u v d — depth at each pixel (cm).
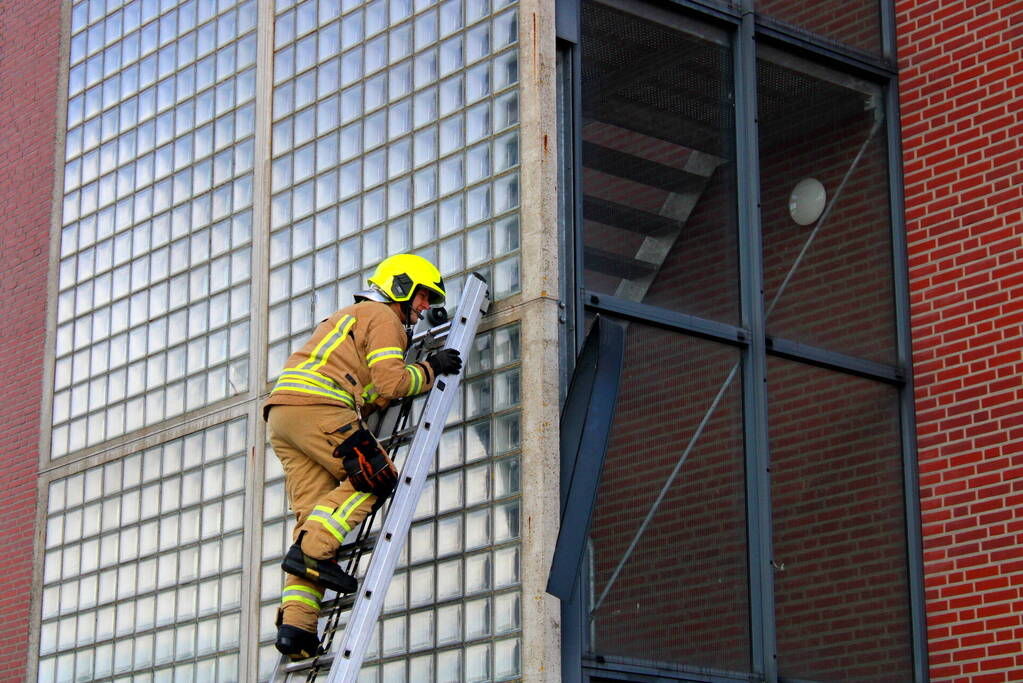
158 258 1441
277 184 1340
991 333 1245
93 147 1550
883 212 1312
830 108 1312
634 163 1195
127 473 1410
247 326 1331
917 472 1262
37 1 1708
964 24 1311
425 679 1112
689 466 1159
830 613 1195
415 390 1040
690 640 1123
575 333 1121
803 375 1236
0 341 1638
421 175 1214
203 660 1282
